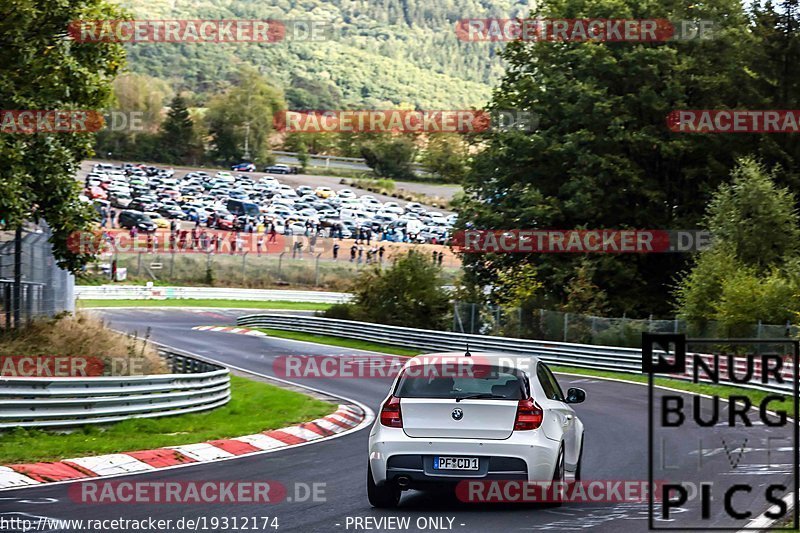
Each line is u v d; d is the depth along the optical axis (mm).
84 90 53688
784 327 70312
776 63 116188
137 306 155375
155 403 44125
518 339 89125
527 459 23531
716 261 85000
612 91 115438
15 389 37906
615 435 42031
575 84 111688
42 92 51844
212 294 170875
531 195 109375
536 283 100312
